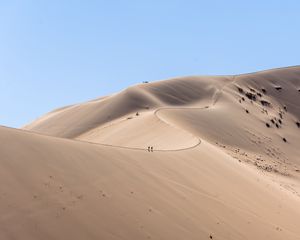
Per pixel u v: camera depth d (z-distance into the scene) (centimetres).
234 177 4169
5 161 2445
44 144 2783
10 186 2286
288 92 12725
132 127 6750
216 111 9338
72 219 2252
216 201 3300
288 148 9400
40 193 2333
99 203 2473
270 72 13488
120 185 2775
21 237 2016
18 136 2731
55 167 2609
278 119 10912
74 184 2539
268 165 7356
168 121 7262
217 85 11456
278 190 4681
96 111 9581
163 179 3189
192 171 3688
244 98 11212
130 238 2309
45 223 2153
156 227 2508
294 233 3381
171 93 10400
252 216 3353
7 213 2114
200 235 2644
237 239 2812
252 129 9362
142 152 3519
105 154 3080
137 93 10038
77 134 8806
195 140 5097
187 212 2864
